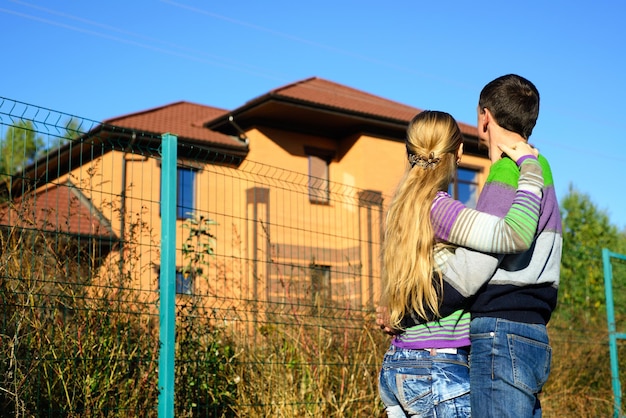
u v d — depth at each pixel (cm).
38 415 362
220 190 928
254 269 538
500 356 204
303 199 561
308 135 1803
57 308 398
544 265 211
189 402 436
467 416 208
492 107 229
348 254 588
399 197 225
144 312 419
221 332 490
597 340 798
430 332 214
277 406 483
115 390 402
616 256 791
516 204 203
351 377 518
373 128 1812
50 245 401
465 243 205
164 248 403
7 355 365
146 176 1130
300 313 526
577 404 718
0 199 391
